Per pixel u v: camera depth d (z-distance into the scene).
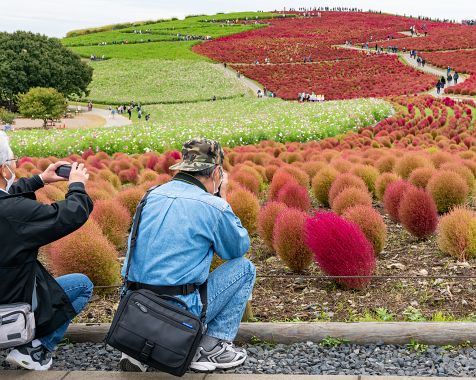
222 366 3.92
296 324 4.45
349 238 5.81
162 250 3.61
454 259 6.92
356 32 110.56
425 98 44.84
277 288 6.08
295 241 6.46
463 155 15.42
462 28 107.94
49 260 6.64
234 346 4.34
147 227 3.68
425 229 7.88
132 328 3.46
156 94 77.25
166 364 3.44
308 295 5.79
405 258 7.11
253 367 4.05
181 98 72.25
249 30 122.06
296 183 9.45
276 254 7.58
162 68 90.88
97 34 135.00
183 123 34.84
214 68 87.62
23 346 3.80
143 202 3.79
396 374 3.87
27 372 3.80
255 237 8.49
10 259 3.47
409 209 7.89
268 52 95.81
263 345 4.43
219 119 38.06
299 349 4.32
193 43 109.31
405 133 28.08
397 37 102.56
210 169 3.78
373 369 3.95
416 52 85.44
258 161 16.94
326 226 5.88
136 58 99.56
